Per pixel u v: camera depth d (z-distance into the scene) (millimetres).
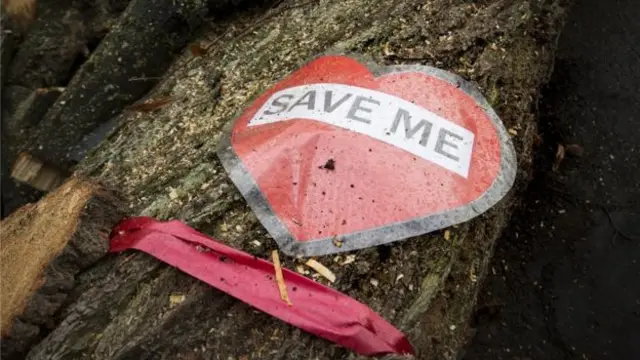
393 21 1767
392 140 1465
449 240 1486
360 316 1313
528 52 1878
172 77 2057
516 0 1835
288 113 1553
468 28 1748
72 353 1379
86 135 2264
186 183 1556
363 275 1396
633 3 2668
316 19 1912
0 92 2537
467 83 1638
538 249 2275
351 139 1458
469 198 1469
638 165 2381
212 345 1345
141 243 1424
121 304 1408
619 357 2111
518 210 2328
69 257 1417
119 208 1510
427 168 1455
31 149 2248
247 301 1327
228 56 1945
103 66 2289
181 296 1373
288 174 1455
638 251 2250
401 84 1577
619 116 2465
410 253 1438
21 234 1573
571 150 2402
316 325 1297
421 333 1413
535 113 1974
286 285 1338
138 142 1761
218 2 2264
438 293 1472
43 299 1393
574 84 2529
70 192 1544
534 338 2162
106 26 2592
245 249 1413
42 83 2578
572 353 2129
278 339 1328
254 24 2012
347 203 1415
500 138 1593
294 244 1394
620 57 2584
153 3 2264
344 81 1585
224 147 1573
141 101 2072
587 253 2256
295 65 1790
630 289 2201
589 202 2328
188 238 1404
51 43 2604
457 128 1543
